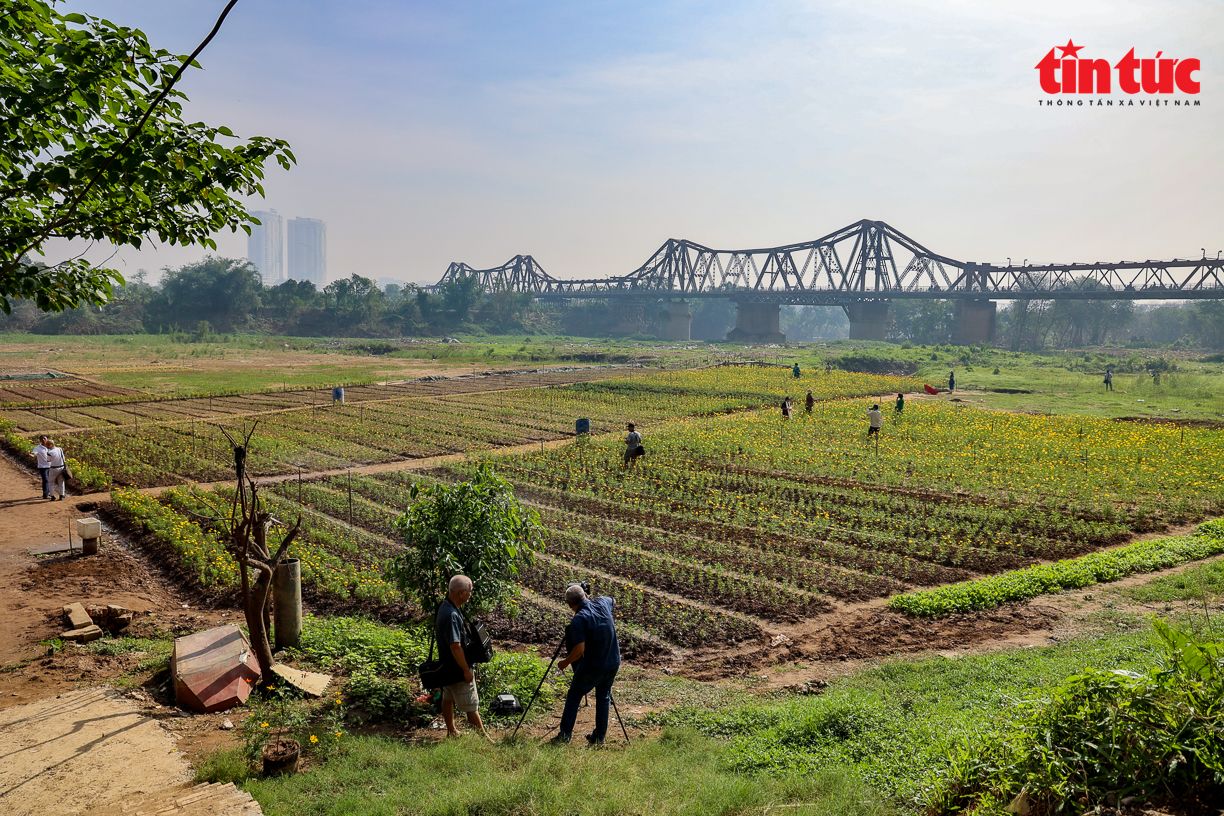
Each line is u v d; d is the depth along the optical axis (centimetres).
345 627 1150
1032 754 486
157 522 1786
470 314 19975
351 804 561
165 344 12081
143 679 884
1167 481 2366
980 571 1570
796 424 3678
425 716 840
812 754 700
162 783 608
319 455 2927
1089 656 941
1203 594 1320
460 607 784
